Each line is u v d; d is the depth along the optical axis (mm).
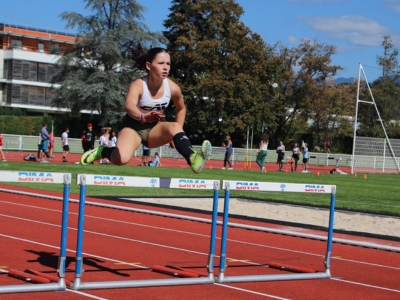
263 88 44375
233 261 7539
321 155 42969
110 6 41406
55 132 43375
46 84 51531
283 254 8242
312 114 50281
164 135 5406
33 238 8414
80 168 22156
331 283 6457
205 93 43094
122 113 41281
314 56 49625
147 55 5438
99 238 8742
